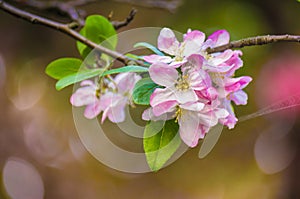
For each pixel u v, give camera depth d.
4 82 1.85
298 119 1.80
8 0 0.99
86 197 1.87
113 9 1.74
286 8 1.63
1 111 1.84
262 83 1.67
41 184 1.85
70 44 1.81
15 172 1.84
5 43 1.83
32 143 1.88
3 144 1.84
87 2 1.11
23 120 1.87
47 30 1.81
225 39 0.70
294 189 1.85
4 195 1.81
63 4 1.02
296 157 1.86
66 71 0.77
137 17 1.75
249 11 1.63
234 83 0.68
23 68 1.86
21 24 1.81
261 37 0.69
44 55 1.84
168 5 1.21
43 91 1.88
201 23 1.65
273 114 1.80
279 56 1.69
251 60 1.61
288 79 1.66
